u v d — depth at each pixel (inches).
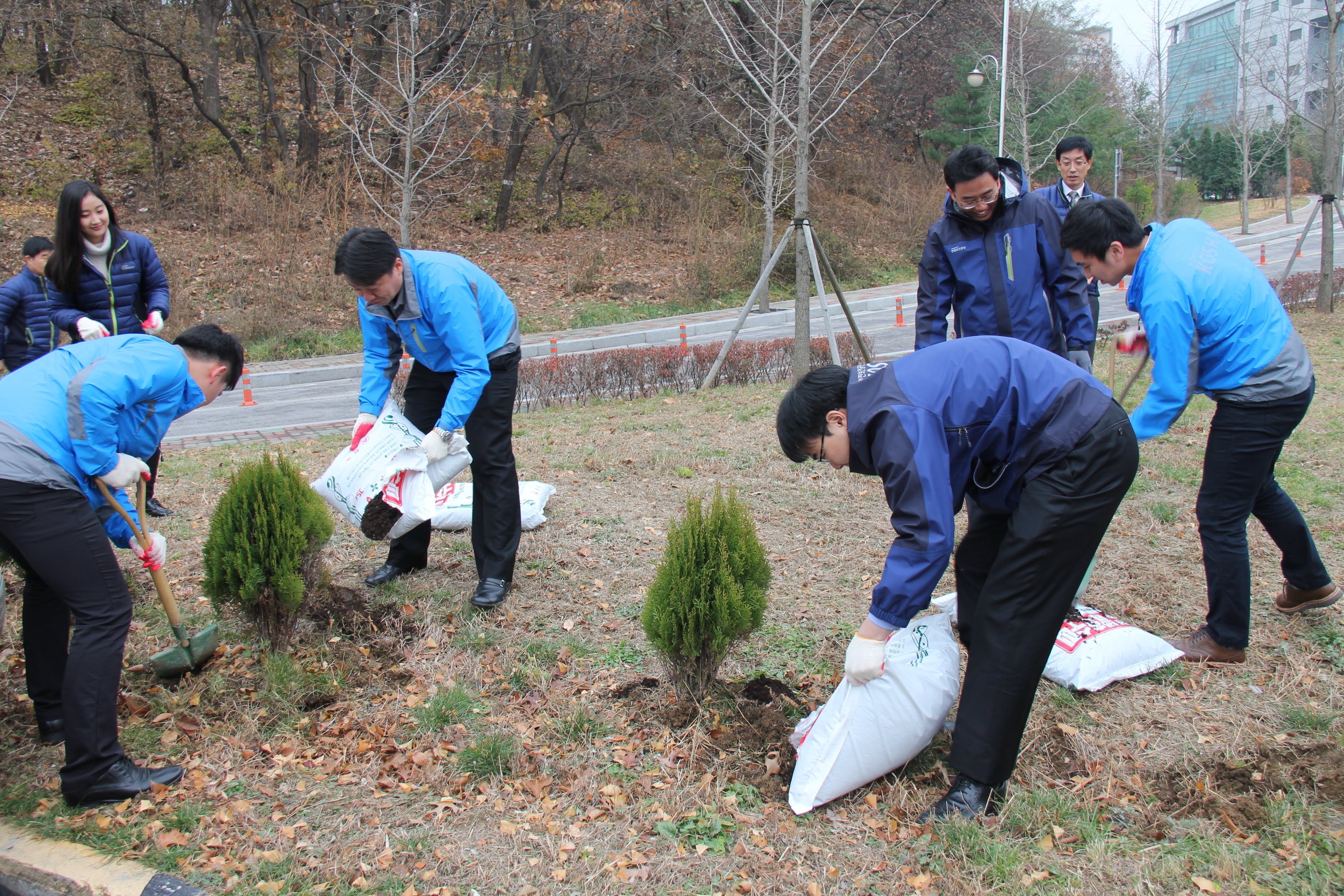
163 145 820.0
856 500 220.5
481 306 157.1
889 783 111.4
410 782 113.5
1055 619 99.3
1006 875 93.0
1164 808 105.1
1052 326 154.9
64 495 106.0
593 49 851.4
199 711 130.3
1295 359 126.1
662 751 119.3
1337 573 161.8
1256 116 1365.7
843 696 108.0
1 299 207.3
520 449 280.4
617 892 93.8
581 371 392.2
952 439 97.2
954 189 147.4
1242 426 127.6
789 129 702.5
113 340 114.5
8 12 711.1
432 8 644.1
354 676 139.0
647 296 808.3
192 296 669.3
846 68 474.0
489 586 163.6
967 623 120.9
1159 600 158.9
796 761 111.3
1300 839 97.4
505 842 101.9
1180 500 210.1
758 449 268.5
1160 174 1088.2
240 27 836.0
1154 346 127.4
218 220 759.1
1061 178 208.8
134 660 144.8
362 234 140.9
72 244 181.5
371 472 148.4
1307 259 880.9
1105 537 189.5
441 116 634.2
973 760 102.3
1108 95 1322.6
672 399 379.9
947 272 158.2
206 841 102.3
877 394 97.2
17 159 780.6
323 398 490.0
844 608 160.9
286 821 106.0
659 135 1001.5
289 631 141.8
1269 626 147.3
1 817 107.9
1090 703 127.0
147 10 774.5
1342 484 208.8
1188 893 90.9
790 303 817.5
